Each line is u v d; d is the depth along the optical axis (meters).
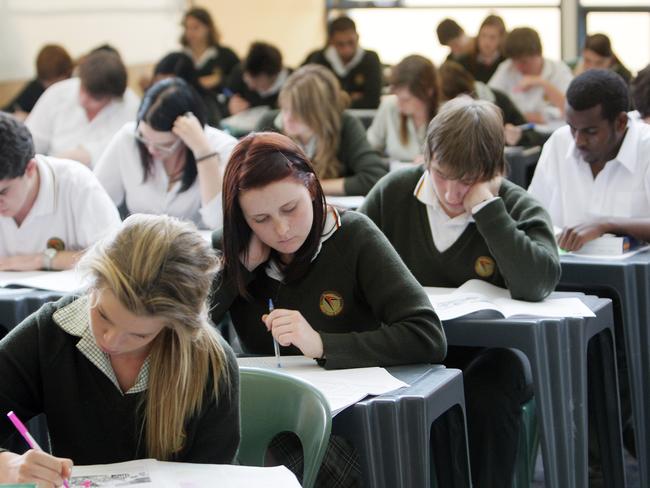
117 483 1.45
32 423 2.24
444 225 2.53
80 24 7.25
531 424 2.44
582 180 3.06
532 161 4.75
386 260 2.14
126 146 3.30
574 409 2.31
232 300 2.18
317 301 2.16
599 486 2.67
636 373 2.71
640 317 2.71
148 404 1.54
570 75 6.33
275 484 1.47
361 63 6.91
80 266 1.42
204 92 5.54
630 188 2.98
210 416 1.55
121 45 7.71
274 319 2.05
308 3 9.32
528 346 2.24
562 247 2.86
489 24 6.94
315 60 6.98
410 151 4.46
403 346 2.05
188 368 1.51
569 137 3.09
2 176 2.65
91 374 1.55
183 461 1.58
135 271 1.36
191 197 3.28
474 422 2.32
